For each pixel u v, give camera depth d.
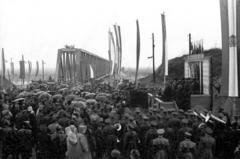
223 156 12.55
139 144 12.35
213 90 22.31
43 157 11.62
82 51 59.09
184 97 22.52
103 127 13.38
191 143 10.51
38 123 13.95
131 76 50.59
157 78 42.84
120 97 23.06
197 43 29.03
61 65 60.56
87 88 31.52
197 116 13.63
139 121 14.03
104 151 12.07
